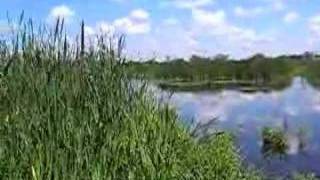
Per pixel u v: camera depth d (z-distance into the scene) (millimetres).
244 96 44406
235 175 7508
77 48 6621
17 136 5363
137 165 5781
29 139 5340
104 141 5629
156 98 7180
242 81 49438
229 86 49281
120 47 6863
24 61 6168
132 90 6809
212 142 7719
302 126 21250
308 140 18641
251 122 25094
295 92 47656
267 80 47250
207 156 7270
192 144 7172
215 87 47594
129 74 6855
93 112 5836
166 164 6086
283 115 29375
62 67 6281
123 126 6145
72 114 5691
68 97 5836
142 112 6715
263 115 29344
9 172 5156
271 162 15039
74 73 6293
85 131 5590
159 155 6062
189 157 6871
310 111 31562
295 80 51344
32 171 5066
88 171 5250
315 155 16312
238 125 22297
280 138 17625
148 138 6285
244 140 18516
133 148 5902
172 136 6773
